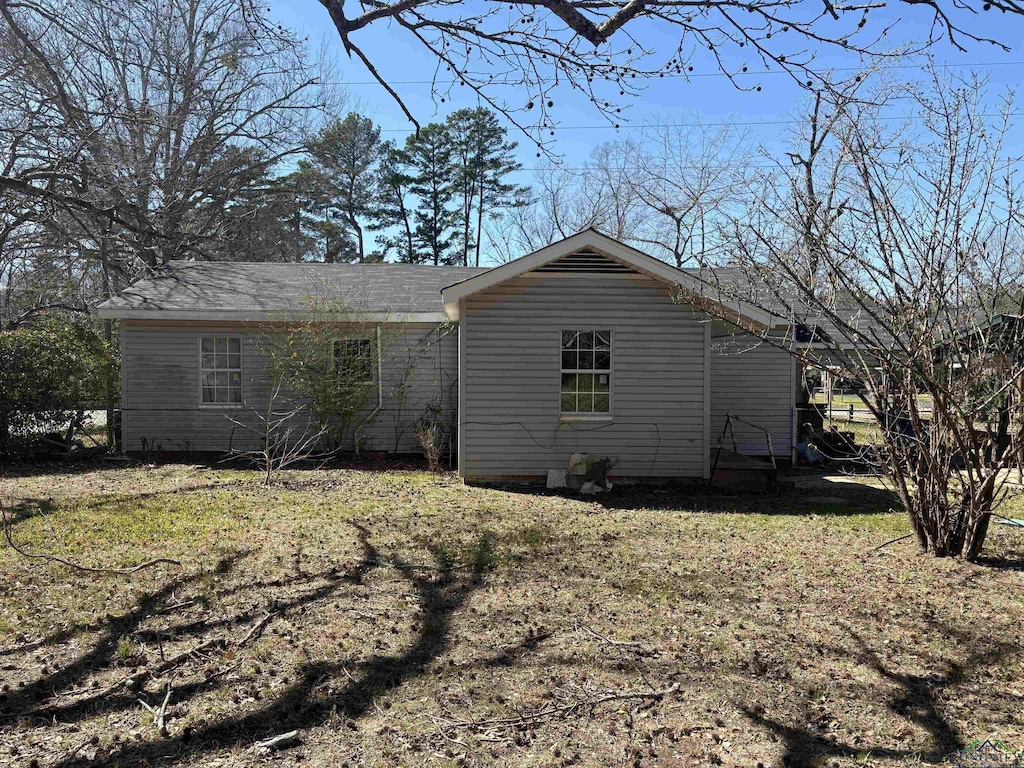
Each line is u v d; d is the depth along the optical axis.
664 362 12.56
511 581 7.06
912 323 7.11
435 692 4.74
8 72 11.20
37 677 4.96
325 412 15.48
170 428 16.17
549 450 12.66
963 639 5.59
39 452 15.68
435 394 16.39
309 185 29.97
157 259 25.33
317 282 18.00
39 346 15.69
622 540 8.75
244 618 6.04
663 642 5.54
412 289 17.80
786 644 5.51
